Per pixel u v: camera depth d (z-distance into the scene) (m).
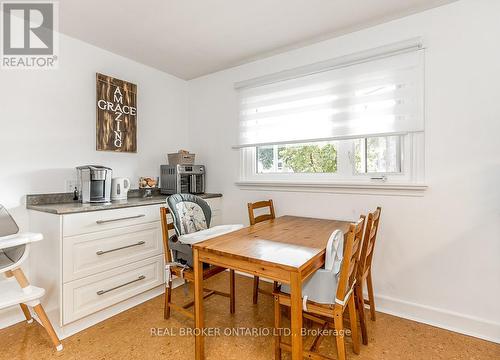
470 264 1.84
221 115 3.06
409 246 2.04
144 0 1.83
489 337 1.77
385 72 2.08
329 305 1.41
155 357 1.62
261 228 2.00
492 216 1.77
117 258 2.10
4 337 1.81
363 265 1.68
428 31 1.94
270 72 2.70
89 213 1.92
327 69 2.32
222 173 3.06
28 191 2.08
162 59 2.77
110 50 2.57
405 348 1.69
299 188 2.53
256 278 2.28
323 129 2.36
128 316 2.08
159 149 3.05
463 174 1.84
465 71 1.83
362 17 2.04
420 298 2.01
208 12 1.98
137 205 2.22
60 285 1.79
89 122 2.44
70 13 1.98
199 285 1.57
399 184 2.01
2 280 1.94
